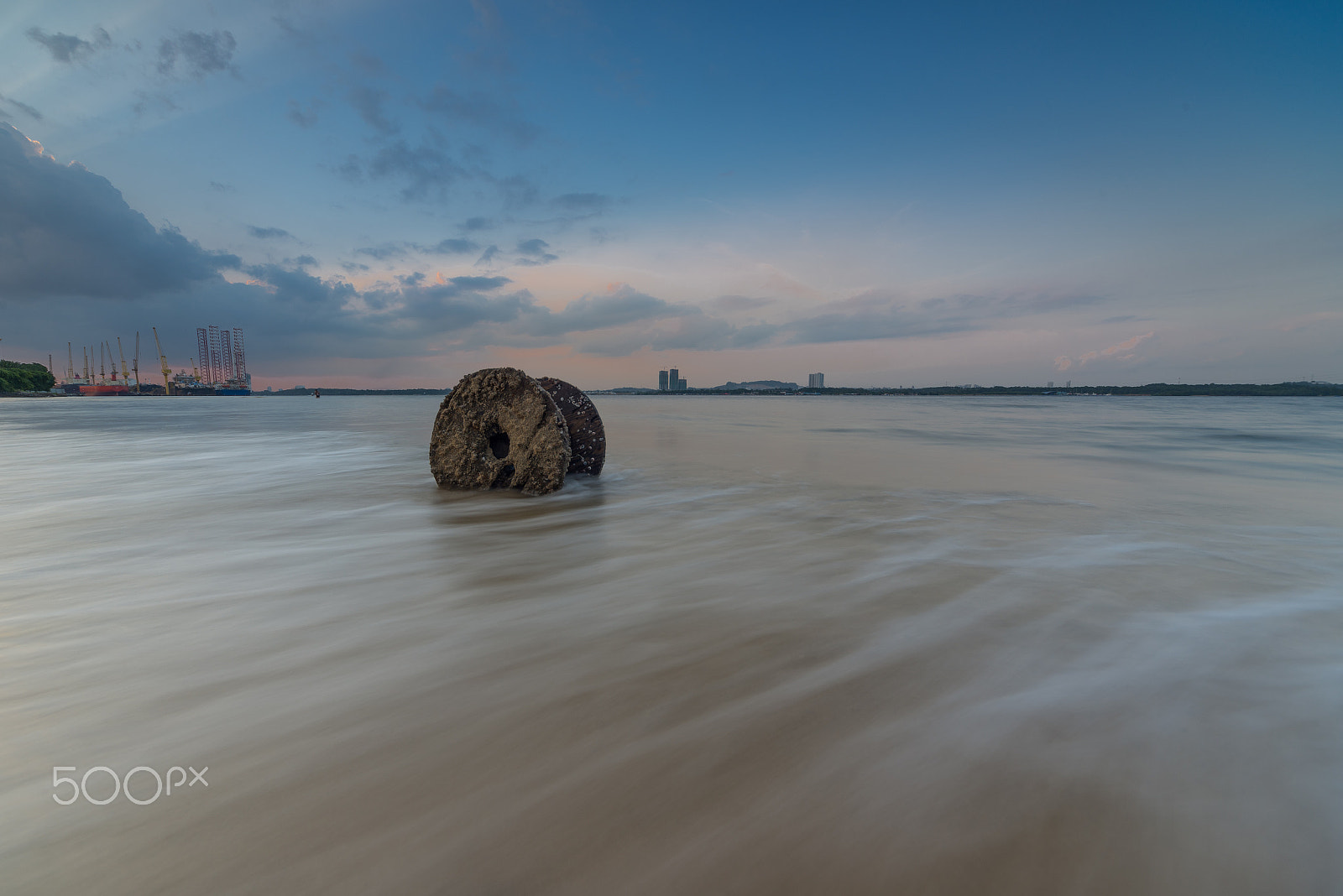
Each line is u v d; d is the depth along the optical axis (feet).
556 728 6.25
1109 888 4.18
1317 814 4.90
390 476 27.27
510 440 23.02
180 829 4.80
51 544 14.90
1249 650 8.30
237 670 7.76
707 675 7.52
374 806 5.05
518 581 11.85
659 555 13.85
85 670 7.78
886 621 9.48
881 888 4.19
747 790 5.22
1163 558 13.37
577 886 4.24
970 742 5.94
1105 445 43.42
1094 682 7.30
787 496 21.91
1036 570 12.44
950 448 41.29
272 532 16.37
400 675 7.57
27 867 4.43
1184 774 5.41
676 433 56.08
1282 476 27.53
